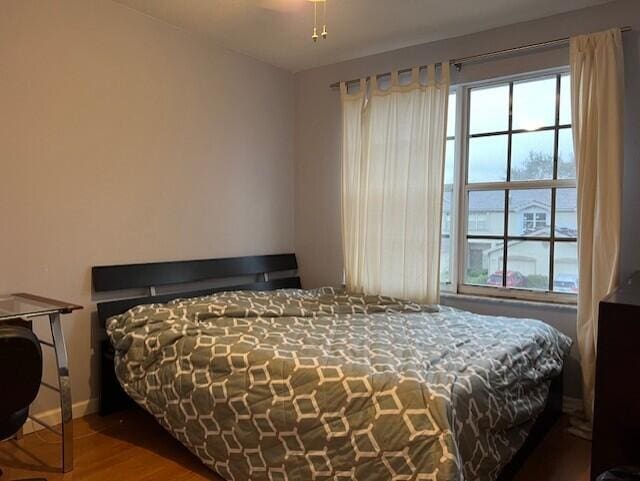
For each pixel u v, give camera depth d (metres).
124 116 2.78
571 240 2.92
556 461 2.22
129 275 2.79
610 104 2.55
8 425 1.64
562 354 2.57
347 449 1.66
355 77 3.60
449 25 2.97
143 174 2.88
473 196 3.26
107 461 2.19
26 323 2.25
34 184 2.42
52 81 2.47
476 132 3.23
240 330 2.37
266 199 3.72
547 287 3.01
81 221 2.61
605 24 2.68
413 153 3.21
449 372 1.78
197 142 3.19
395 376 1.71
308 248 3.91
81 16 2.57
